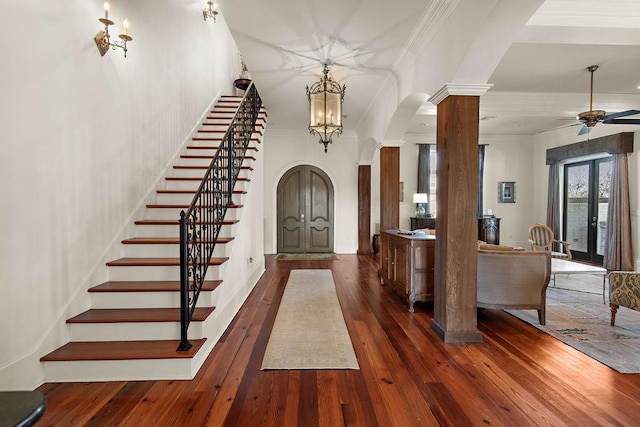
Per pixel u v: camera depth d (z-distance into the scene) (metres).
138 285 2.96
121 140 3.34
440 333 3.13
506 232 8.95
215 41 6.62
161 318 2.64
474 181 2.96
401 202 8.85
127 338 2.63
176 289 2.86
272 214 8.38
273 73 4.52
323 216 8.46
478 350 2.87
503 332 3.29
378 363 2.64
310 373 2.48
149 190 3.95
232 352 2.83
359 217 8.26
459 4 2.70
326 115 4.29
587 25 3.05
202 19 5.87
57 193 2.45
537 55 4.21
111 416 1.98
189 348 2.49
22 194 2.13
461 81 2.87
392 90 4.77
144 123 3.82
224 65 7.26
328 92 4.26
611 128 6.78
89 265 2.85
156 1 4.10
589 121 4.16
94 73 2.88
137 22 3.64
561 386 2.30
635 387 2.29
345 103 5.87
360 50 3.82
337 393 2.22
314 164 8.39
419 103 4.27
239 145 4.91
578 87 5.39
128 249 3.38
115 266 3.10
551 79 5.04
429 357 2.74
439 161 3.18
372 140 6.66
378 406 2.08
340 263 7.09
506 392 2.23
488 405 2.09
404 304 4.21
